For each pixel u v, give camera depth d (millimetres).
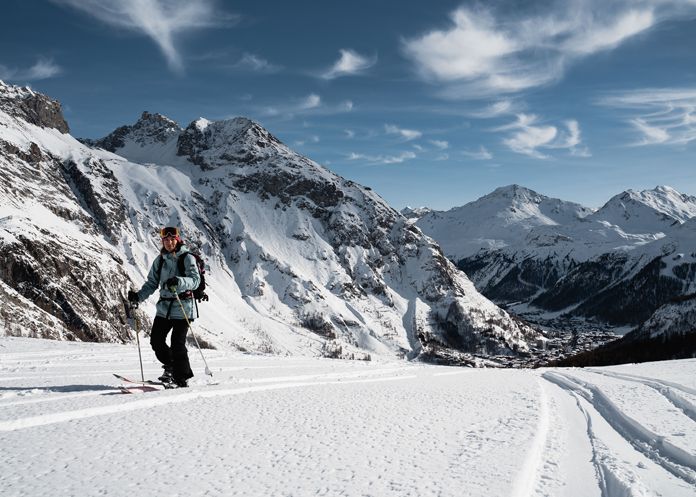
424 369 15141
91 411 5172
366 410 6191
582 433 5695
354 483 3389
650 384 10602
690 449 4539
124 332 115750
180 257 7367
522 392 8844
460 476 3607
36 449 3879
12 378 8070
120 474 3412
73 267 118625
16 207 150875
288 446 4285
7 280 103250
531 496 3455
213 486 3242
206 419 5168
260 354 17750
